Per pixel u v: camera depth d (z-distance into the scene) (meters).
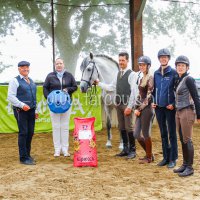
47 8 13.22
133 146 7.21
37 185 5.37
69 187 5.23
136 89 6.75
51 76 7.18
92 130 6.65
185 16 14.74
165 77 6.06
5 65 12.81
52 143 9.15
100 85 7.66
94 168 6.40
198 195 4.77
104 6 13.23
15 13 13.04
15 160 7.15
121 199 4.64
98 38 13.39
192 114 5.59
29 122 6.79
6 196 4.87
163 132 6.34
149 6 14.41
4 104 10.48
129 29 13.03
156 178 5.63
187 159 5.79
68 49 13.40
